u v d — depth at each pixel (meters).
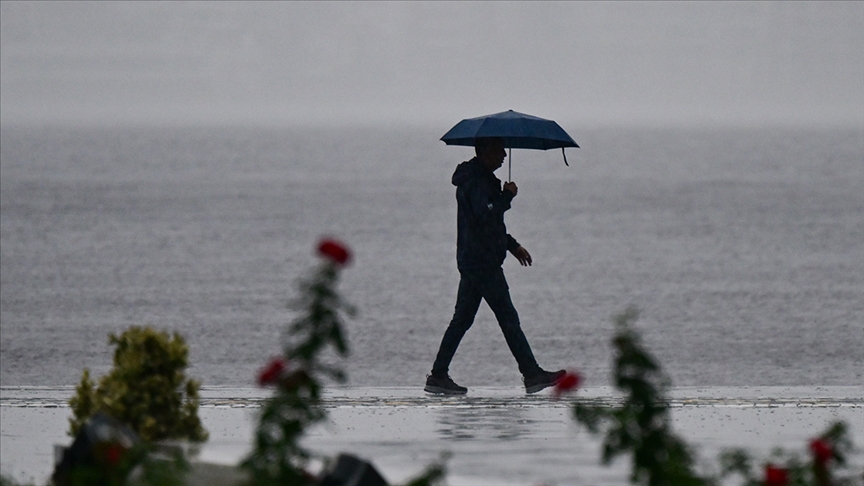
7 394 43.12
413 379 57.03
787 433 34.59
